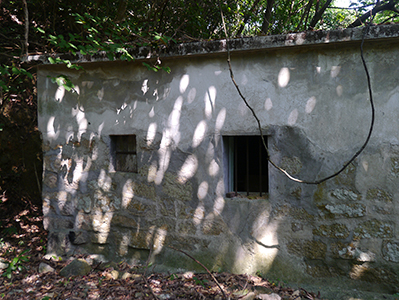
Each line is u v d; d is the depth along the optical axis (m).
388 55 2.76
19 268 3.42
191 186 3.34
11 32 5.02
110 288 3.04
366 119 2.82
